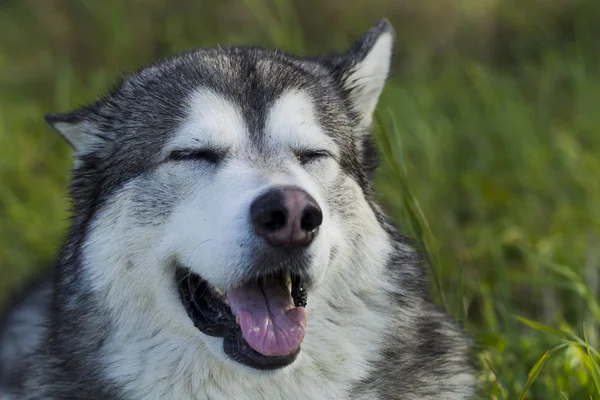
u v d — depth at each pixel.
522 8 17.72
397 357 6.87
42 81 17.02
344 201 6.65
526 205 11.86
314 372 6.65
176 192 6.45
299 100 6.70
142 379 6.67
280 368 6.10
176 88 6.81
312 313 6.57
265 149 6.45
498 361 8.01
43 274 9.98
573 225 10.94
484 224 11.57
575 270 9.81
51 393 6.99
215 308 6.44
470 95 15.12
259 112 6.57
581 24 17.31
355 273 6.70
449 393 7.04
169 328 6.61
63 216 12.05
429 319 7.25
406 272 7.11
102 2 17.64
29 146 14.19
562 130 13.63
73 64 17.48
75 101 14.90
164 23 17.30
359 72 7.47
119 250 6.60
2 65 17.38
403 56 16.86
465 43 17.42
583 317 8.95
